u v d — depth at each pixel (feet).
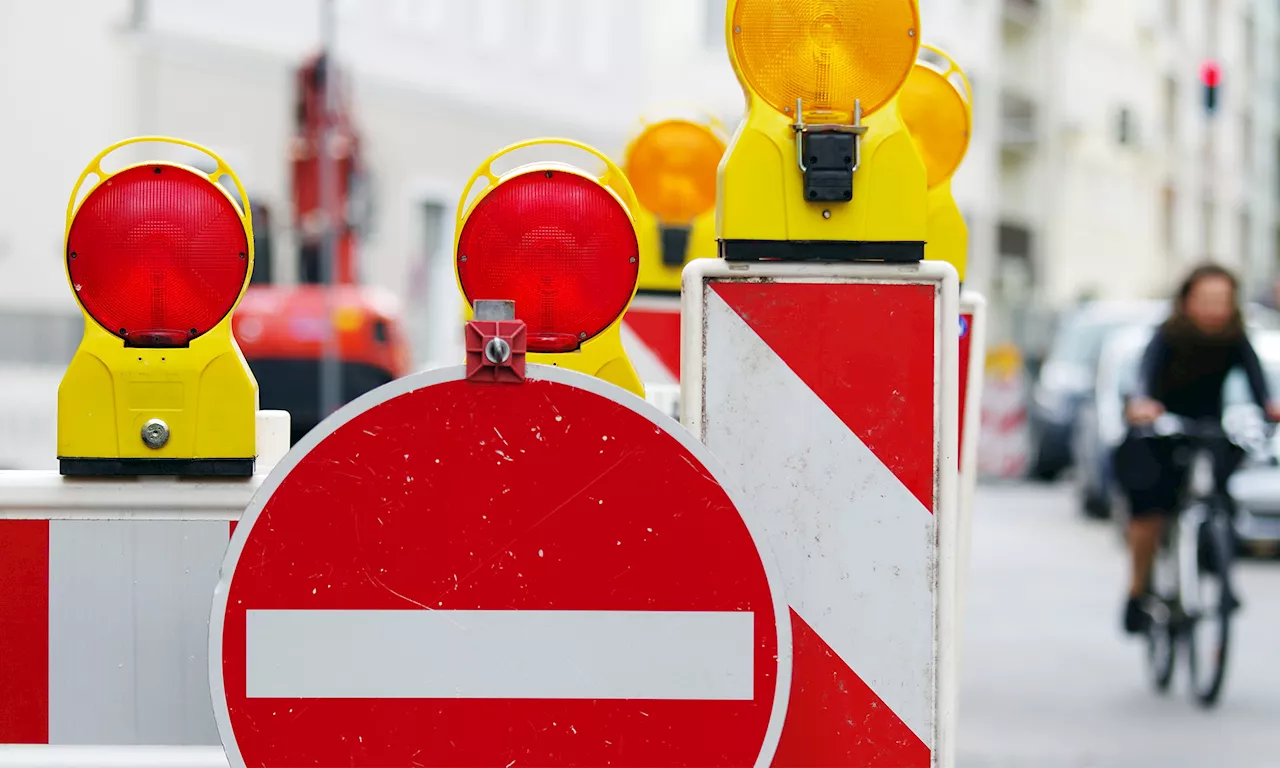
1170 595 54.03
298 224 89.30
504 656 14.26
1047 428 142.31
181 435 15.56
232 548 14.24
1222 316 54.60
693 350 15.31
